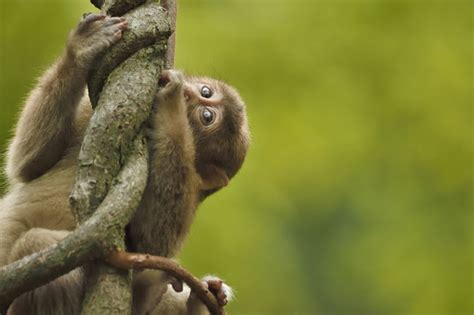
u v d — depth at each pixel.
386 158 18.81
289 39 17.67
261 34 17.42
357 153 18.45
